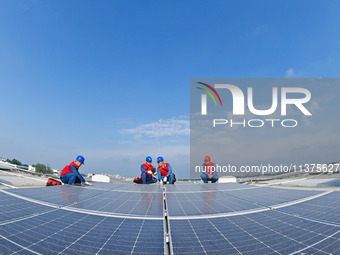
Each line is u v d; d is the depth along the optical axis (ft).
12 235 6.61
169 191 18.69
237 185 25.21
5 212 9.27
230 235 6.93
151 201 13.14
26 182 39.42
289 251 5.59
